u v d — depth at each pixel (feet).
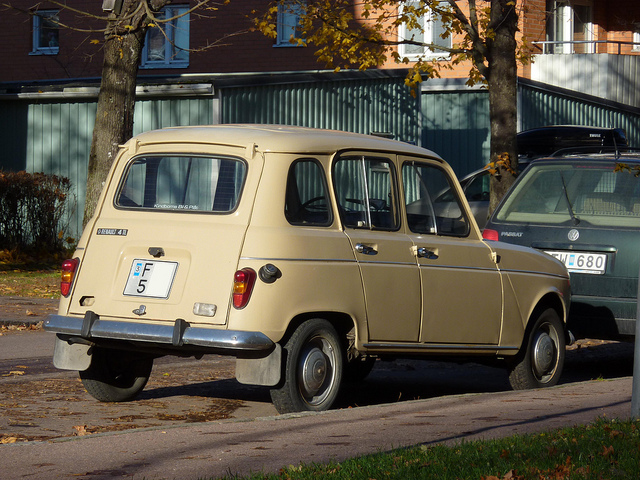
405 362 43.47
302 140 28.07
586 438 21.83
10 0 132.98
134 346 28.02
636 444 21.25
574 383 33.86
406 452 20.85
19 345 42.52
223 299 26.18
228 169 27.66
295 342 26.73
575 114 104.99
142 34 65.51
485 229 38.83
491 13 57.98
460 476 18.76
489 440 22.09
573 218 37.35
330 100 85.46
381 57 63.41
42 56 132.77
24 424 27.09
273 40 123.34
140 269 27.50
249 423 25.26
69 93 86.07
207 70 125.59
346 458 20.83
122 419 28.17
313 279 26.96
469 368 42.22
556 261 35.45
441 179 32.07
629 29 126.41
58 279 69.26
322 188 28.25
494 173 57.21
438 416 26.13
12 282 66.28
